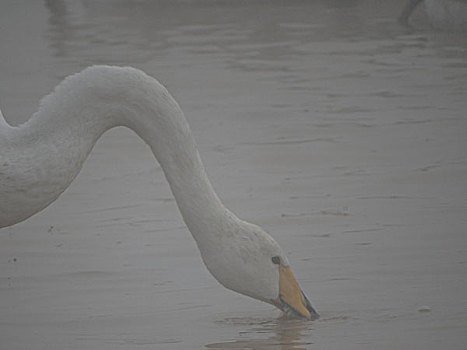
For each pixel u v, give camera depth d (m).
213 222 8.19
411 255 10.48
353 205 12.54
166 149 7.98
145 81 7.85
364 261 10.35
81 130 7.69
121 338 8.44
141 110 7.88
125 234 11.76
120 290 9.81
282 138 16.61
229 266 8.28
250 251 8.34
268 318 8.91
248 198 13.07
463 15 29.88
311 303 8.74
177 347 8.12
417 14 31.58
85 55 27.84
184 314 9.09
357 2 38.44
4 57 28.23
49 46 30.12
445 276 9.79
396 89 20.89
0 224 7.75
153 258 10.83
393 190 13.20
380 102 19.50
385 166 14.48
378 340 8.13
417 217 11.90
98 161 15.65
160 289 9.84
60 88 7.70
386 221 11.78
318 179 13.92
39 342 8.39
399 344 8.02
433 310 8.88
